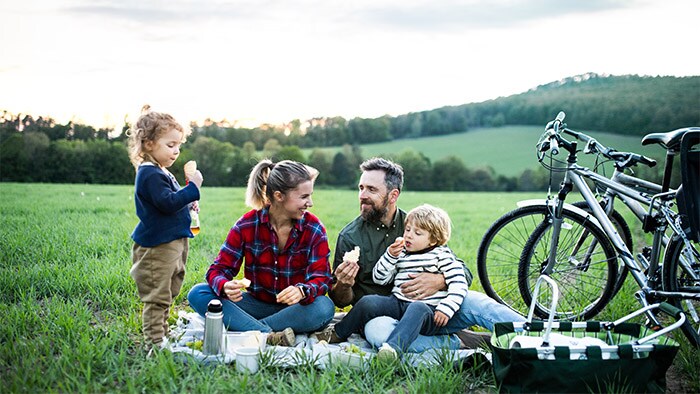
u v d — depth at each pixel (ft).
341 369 12.44
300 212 13.92
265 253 14.38
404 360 12.84
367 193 14.62
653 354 11.52
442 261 14.12
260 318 14.70
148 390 11.53
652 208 14.76
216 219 39.52
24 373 11.87
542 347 11.51
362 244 15.03
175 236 13.30
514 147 143.74
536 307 16.44
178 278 13.97
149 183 12.98
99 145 107.55
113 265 20.84
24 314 15.01
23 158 104.47
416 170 132.98
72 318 14.89
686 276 14.79
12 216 36.27
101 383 11.68
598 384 11.25
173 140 13.35
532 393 11.44
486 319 14.29
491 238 16.51
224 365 12.41
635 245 31.19
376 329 13.64
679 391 12.60
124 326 14.82
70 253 23.06
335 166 130.00
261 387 11.65
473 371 12.64
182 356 12.56
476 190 131.95
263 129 129.08
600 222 15.14
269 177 13.96
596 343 12.37
